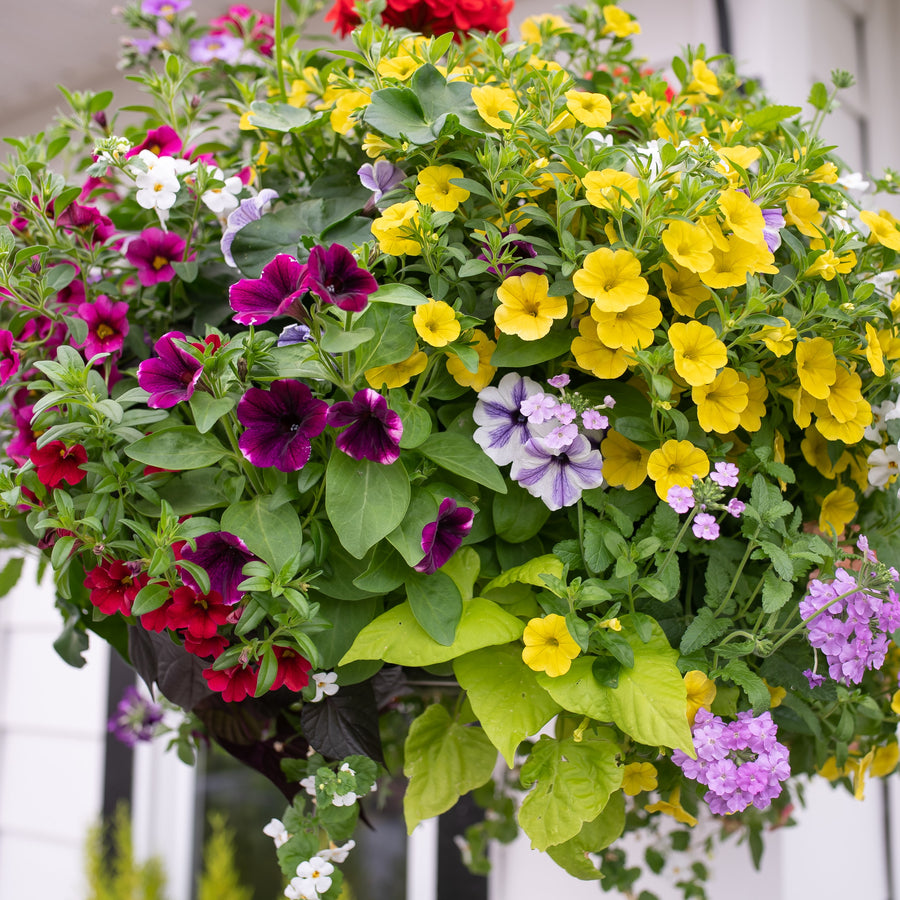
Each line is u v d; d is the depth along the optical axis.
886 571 0.81
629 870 1.47
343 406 0.78
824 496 0.99
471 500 0.88
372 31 1.02
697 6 1.87
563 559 0.84
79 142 1.54
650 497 0.88
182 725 1.26
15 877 2.73
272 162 1.14
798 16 1.83
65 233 1.08
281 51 1.14
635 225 0.88
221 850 2.38
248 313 0.80
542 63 1.04
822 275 0.90
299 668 0.83
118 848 2.44
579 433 0.85
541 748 0.86
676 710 0.76
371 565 0.82
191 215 1.07
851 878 1.78
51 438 0.80
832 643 0.81
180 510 0.85
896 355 0.97
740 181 0.89
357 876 2.15
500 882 1.85
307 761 0.97
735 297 0.90
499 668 0.84
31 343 1.00
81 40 2.44
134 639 0.97
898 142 1.97
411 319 0.84
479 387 0.87
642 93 1.08
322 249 0.75
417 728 0.93
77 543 0.86
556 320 0.87
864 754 1.08
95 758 2.59
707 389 0.84
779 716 0.93
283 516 0.82
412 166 0.95
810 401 0.90
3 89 2.72
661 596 0.78
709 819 1.48
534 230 0.92
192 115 1.19
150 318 1.12
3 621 2.80
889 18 2.02
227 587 0.82
